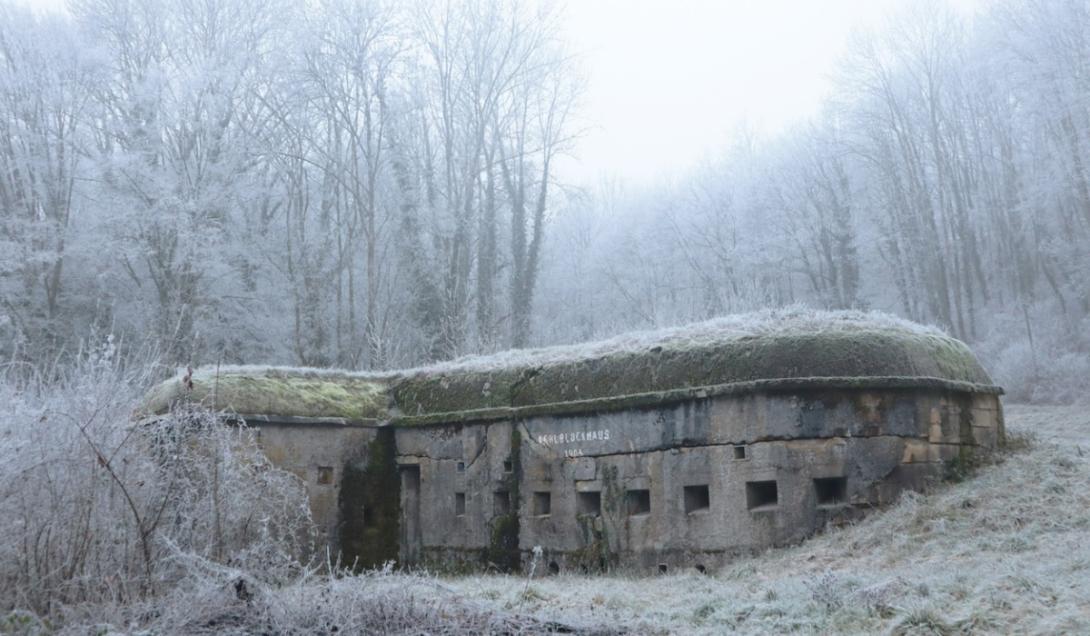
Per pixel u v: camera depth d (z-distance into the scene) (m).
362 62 35.84
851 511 13.43
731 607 9.96
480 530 16.50
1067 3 35.44
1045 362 31.12
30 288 31.42
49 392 10.47
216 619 8.58
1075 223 38.22
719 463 14.07
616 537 14.88
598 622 9.33
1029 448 14.96
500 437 16.48
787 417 13.73
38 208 33.06
